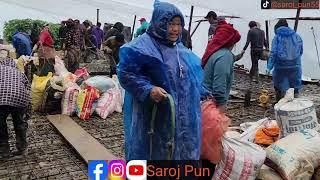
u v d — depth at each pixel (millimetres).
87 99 6781
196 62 2926
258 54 10172
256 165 3514
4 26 17109
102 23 16172
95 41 15812
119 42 9055
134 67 2672
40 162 4801
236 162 3473
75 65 11281
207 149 3316
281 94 7203
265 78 11992
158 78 2719
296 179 3533
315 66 11344
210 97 3430
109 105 7016
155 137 2781
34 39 13008
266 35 10609
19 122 4941
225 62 3816
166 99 2631
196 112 2857
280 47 6969
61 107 7051
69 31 11227
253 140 4312
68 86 7105
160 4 2785
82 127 6273
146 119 2779
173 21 2736
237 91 9688
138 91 2648
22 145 5004
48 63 8281
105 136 5801
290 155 3604
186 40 8938
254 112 7512
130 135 2883
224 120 3350
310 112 4121
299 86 7199
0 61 4766
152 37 2789
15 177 4348
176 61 2779
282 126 4180
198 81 2922
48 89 6980
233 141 3611
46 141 5602
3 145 4895
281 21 7246
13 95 4656
